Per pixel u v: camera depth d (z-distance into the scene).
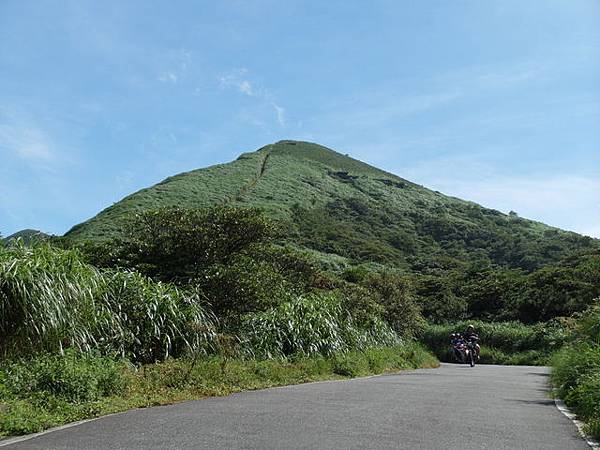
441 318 50.69
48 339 10.36
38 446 6.30
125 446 6.19
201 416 8.16
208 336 14.42
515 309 47.56
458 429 7.58
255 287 18.47
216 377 12.09
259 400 10.12
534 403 11.06
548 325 39.41
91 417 8.26
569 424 8.52
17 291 9.77
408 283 35.78
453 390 12.98
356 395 11.12
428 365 26.14
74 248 12.17
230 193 87.56
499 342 39.41
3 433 7.02
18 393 8.70
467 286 54.56
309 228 78.44
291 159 124.62
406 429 7.42
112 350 12.03
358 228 87.31
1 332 9.89
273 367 14.38
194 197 79.75
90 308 11.44
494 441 6.89
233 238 19.94
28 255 10.63
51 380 8.98
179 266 19.17
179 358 13.22
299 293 23.12
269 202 86.06
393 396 11.12
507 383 16.03
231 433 6.87
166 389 10.66
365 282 34.75
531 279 49.75
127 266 18.77
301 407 9.15
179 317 13.78
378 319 26.44
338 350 18.59
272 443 6.32
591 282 44.91
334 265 59.41
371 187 115.44
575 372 11.84
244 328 17.34
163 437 6.64
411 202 112.19
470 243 91.88
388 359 22.06
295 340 17.48
